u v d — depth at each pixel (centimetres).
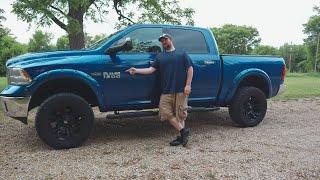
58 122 643
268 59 854
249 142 693
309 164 571
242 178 514
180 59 658
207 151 633
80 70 654
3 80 3247
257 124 838
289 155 614
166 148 653
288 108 1127
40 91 656
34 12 1516
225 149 645
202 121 898
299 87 2133
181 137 669
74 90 685
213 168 550
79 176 520
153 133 771
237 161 581
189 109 762
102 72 668
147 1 1841
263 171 540
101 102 675
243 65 811
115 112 707
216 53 781
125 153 623
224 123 874
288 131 788
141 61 696
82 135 654
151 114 711
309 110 1089
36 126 632
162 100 664
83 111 650
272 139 718
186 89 657
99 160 587
